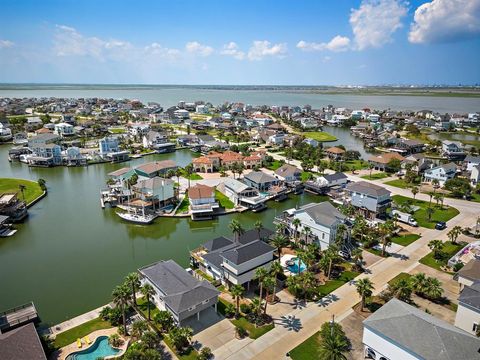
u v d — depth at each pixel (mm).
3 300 58188
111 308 52406
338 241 68875
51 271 68125
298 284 56062
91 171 147375
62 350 44344
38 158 154250
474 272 56656
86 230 88750
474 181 122125
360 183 97250
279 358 43406
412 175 126500
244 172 142375
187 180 129750
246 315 52000
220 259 62500
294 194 117250
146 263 71625
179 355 43938
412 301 54969
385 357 41031
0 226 86688
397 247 74625
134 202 98312
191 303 49094
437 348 37344
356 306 54031
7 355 37812
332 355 38688
